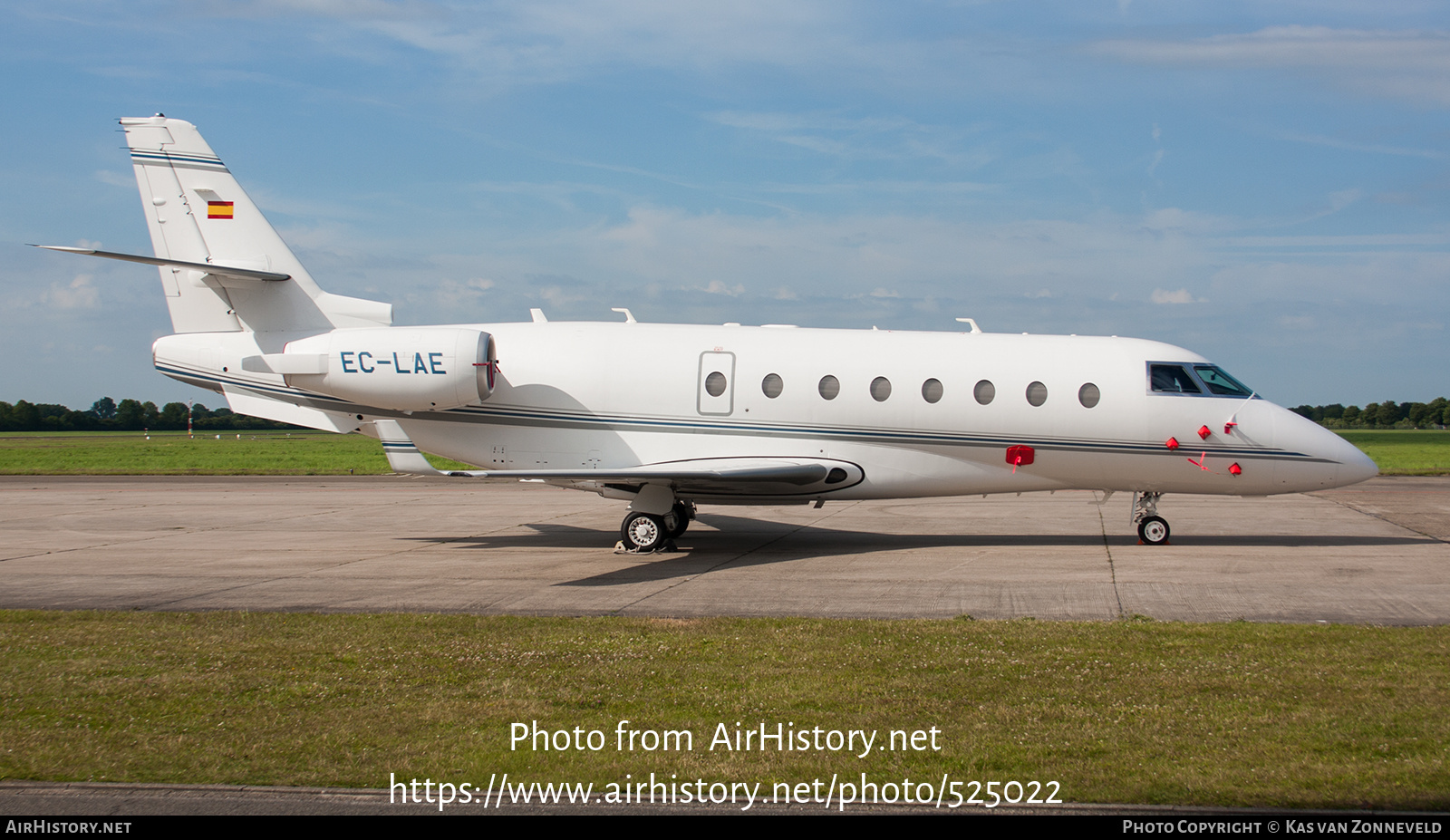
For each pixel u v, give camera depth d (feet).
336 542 58.59
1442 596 38.58
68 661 28.96
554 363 55.42
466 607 37.73
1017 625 33.04
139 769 20.42
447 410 55.31
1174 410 52.90
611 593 40.63
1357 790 18.92
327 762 20.81
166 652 30.09
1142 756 20.77
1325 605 36.91
